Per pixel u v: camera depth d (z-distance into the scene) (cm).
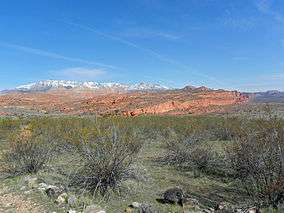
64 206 926
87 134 1323
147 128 2453
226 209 877
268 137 962
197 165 1384
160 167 1435
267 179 908
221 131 2222
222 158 1395
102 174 1044
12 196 1018
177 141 1581
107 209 916
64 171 1269
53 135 1731
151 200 993
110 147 1085
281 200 889
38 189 1052
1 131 2205
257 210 854
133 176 1158
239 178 1145
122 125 2311
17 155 1306
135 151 1355
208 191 1108
